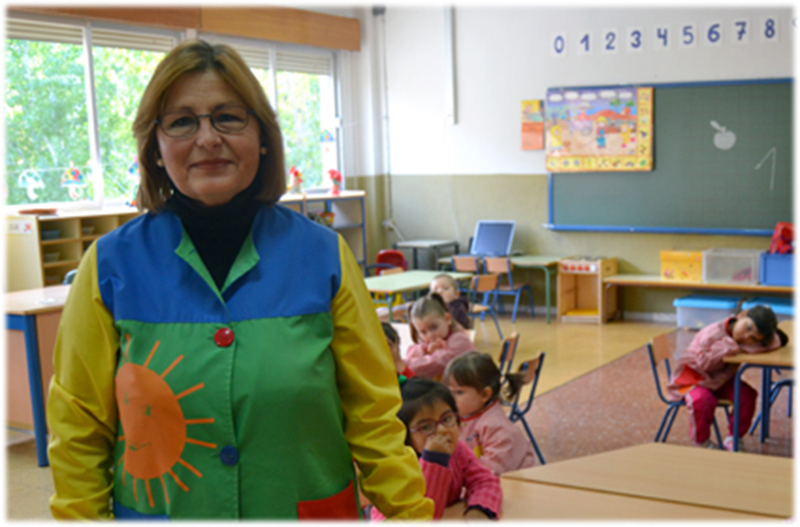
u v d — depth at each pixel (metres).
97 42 6.14
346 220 8.30
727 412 3.94
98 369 1.11
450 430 1.85
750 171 6.77
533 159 7.85
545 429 4.33
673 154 7.09
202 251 1.14
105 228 6.06
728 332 3.76
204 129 1.09
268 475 1.07
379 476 1.13
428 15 8.23
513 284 8.00
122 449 1.12
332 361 1.13
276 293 1.11
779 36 6.56
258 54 7.50
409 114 8.51
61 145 5.96
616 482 1.96
